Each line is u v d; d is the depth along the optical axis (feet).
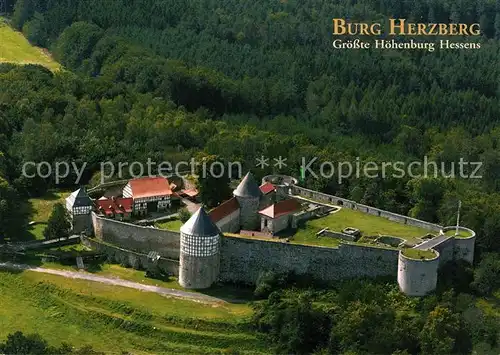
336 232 586.45
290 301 529.45
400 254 531.50
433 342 494.18
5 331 512.63
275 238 574.97
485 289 551.59
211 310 528.63
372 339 496.23
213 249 552.82
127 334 513.04
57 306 538.88
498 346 504.43
